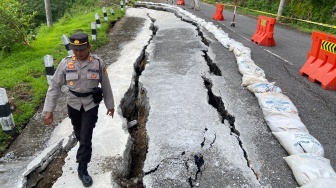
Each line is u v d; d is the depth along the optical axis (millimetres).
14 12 9172
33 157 4062
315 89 6188
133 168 4086
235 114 4953
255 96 5609
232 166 3654
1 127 4695
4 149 4316
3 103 4352
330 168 3295
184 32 11781
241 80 6508
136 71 7844
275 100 5047
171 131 4441
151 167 3650
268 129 4508
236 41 9930
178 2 25125
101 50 9477
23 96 5828
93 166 3746
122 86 6309
